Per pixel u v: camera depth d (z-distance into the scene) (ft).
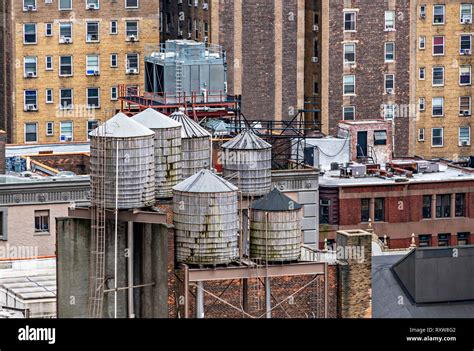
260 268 417.28
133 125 422.41
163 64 645.51
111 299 420.36
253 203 422.82
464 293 438.81
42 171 571.28
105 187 420.36
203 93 644.27
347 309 426.92
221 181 416.26
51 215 535.19
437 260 437.99
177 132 437.58
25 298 443.32
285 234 419.13
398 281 441.68
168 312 415.85
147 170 422.41
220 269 414.21
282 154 583.99
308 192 569.64
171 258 415.03
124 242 420.77
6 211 531.50
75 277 421.59
